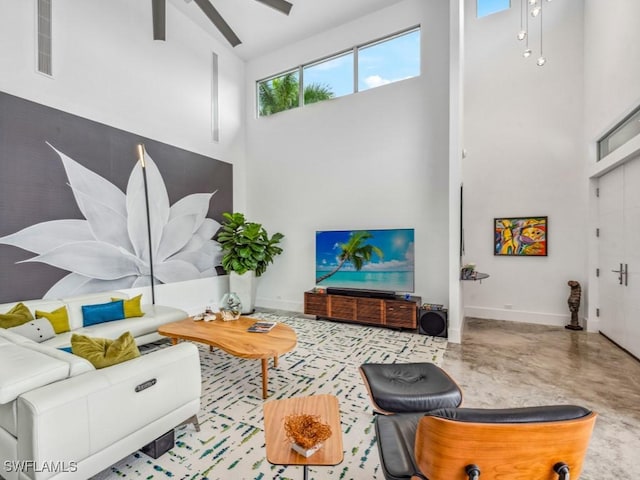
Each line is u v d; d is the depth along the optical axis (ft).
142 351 11.76
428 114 15.17
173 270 16.05
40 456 4.38
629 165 11.56
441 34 14.88
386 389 6.01
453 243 12.89
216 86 18.56
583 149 14.61
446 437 3.20
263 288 20.16
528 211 15.69
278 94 19.81
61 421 4.60
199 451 6.32
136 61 14.42
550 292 15.33
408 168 15.62
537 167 15.49
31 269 11.05
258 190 20.24
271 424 4.87
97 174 12.92
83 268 12.46
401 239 14.90
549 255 15.31
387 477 3.93
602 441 6.57
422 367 7.04
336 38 17.52
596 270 14.08
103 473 5.68
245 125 20.70
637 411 7.69
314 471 5.77
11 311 9.30
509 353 11.53
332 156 17.63
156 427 6.01
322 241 17.04
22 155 10.84
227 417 7.54
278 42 18.83
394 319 14.35
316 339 13.33
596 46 13.03
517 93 15.83
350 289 16.16
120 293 12.90
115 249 13.52
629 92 10.44
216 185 18.53
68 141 12.02
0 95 10.33
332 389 8.90
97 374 5.31
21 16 10.81
